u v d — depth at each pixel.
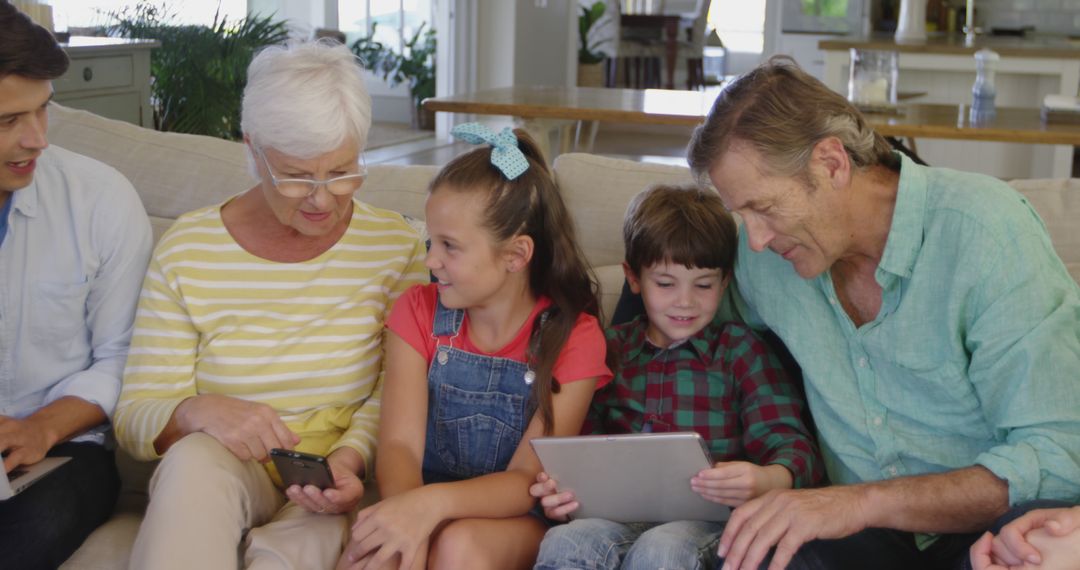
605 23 9.71
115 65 4.50
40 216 1.76
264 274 1.76
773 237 1.50
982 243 1.44
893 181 1.52
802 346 1.65
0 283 1.75
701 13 9.80
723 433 1.75
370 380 1.82
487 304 1.69
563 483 1.56
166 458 1.56
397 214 1.89
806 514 1.39
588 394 1.70
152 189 2.31
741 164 1.45
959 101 5.67
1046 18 7.30
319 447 1.77
